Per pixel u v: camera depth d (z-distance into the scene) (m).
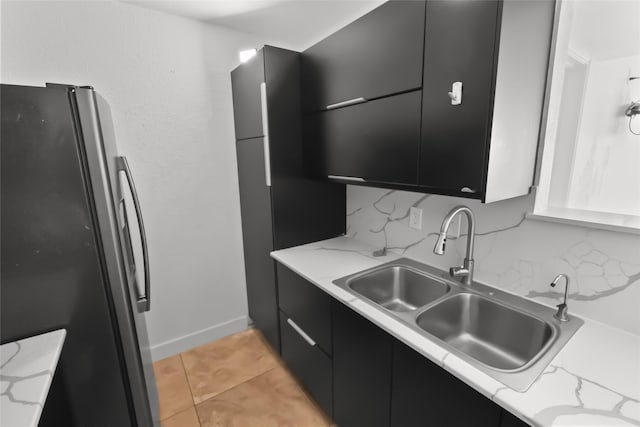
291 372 2.07
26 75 1.53
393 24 1.19
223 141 2.18
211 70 2.05
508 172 1.05
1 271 0.94
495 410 0.82
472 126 0.98
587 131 1.25
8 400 0.75
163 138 1.96
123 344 1.16
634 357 0.91
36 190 0.95
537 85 1.09
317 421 1.70
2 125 0.89
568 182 1.28
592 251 1.05
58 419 1.09
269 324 2.17
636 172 1.17
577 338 1.00
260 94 1.77
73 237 1.02
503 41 0.89
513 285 1.29
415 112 1.16
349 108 1.49
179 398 1.86
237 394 1.89
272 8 1.78
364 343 1.28
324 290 1.44
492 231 1.33
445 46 1.02
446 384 0.95
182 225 2.13
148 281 1.45
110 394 1.17
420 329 1.08
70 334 1.06
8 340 0.98
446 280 1.45
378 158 1.36
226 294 2.41
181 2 1.71
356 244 2.04
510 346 1.21
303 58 1.77
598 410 0.73
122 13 1.72
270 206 1.88
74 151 0.98
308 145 1.86
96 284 1.07
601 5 1.11
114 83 1.75
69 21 1.59
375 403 1.28
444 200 1.52
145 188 1.96
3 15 1.46
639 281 0.97
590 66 1.21
